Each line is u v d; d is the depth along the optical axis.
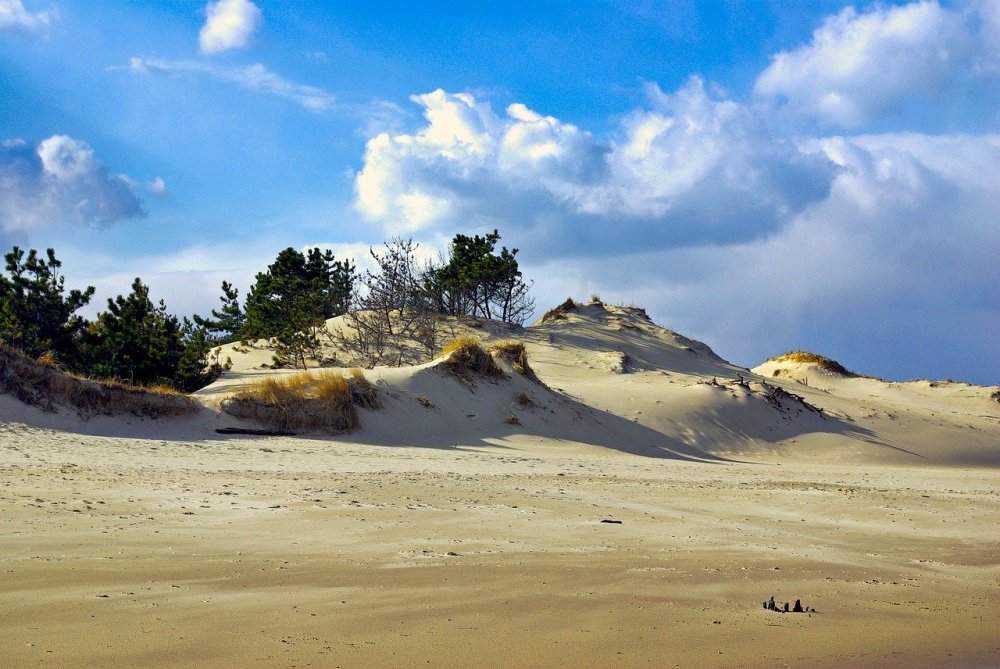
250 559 10.00
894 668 7.44
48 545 10.04
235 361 49.25
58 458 18.69
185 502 13.70
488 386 32.69
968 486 25.19
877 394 58.75
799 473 27.16
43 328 35.44
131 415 24.95
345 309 58.47
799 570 11.26
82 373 33.34
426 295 57.97
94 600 8.07
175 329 37.00
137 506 13.09
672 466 26.58
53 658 6.55
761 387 41.28
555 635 7.86
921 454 38.78
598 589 9.53
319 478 17.95
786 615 9.02
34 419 23.06
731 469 27.28
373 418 28.12
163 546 10.42
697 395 39.00
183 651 6.87
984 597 10.43
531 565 10.45
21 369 23.91
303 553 10.48
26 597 8.04
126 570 9.19
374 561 10.23
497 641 7.58
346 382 28.56
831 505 17.59
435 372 31.98
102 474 16.59
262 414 26.73
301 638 7.35
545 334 54.38
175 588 8.63
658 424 35.97
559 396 34.78
